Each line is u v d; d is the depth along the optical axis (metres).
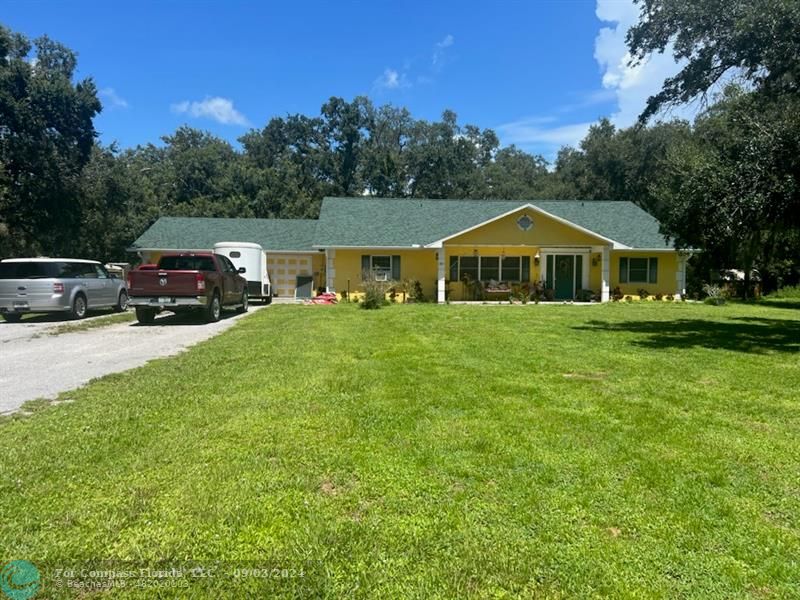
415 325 12.39
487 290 22.42
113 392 5.78
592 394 5.79
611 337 10.55
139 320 13.15
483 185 53.34
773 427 4.72
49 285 13.52
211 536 2.77
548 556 2.63
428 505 3.14
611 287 23.23
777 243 21.70
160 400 5.40
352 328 11.75
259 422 4.65
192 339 10.41
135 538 2.74
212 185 46.03
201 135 56.84
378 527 2.88
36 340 10.30
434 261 22.80
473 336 10.46
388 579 2.44
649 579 2.46
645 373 7.02
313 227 26.59
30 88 24.92
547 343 9.59
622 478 3.56
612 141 38.88
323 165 52.72
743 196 11.15
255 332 11.04
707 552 2.69
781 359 8.15
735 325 12.95
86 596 2.30
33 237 28.83
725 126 12.37
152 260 24.17
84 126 27.00
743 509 3.15
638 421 4.82
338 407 5.16
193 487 3.33
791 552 2.70
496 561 2.57
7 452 3.91
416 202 25.67
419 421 4.73
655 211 32.59
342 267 22.48
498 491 3.34
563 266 23.22
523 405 5.30
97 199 29.70
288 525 2.89
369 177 51.19
